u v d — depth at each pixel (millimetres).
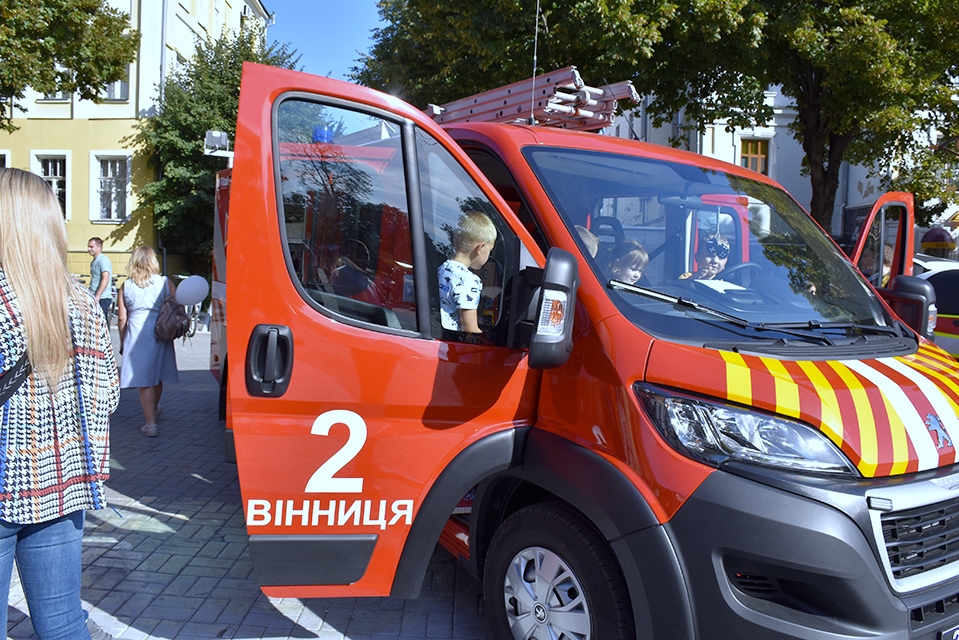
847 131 13695
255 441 2600
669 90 13820
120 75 15828
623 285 2762
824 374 2529
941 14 11867
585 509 2521
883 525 2275
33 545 2236
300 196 2641
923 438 2414
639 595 2381
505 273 2863
